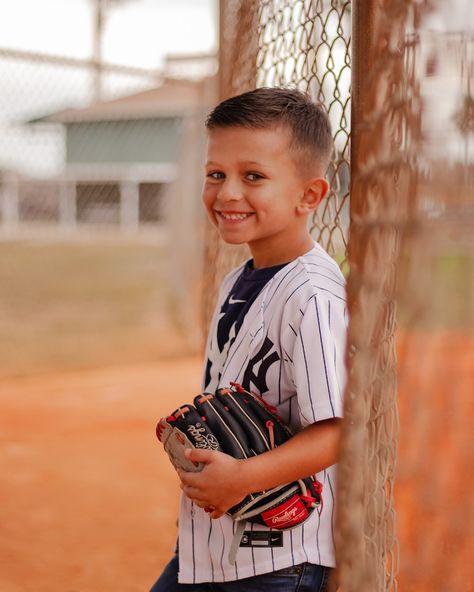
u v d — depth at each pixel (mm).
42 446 4660
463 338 941
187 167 9648
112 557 3178
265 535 1440
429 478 1168
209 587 1542
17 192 21922
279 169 1503
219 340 1609
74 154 26719
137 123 26516
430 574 1250
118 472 4203
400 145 953
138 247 19000
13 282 12414
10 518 3555
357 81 1227
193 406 1429
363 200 1012
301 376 1391
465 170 866
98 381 6488
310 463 1355
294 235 1558
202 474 1344
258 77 2580
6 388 6219
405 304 917
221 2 3355
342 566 1077
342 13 1786
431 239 879
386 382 1114
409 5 918
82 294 11477
